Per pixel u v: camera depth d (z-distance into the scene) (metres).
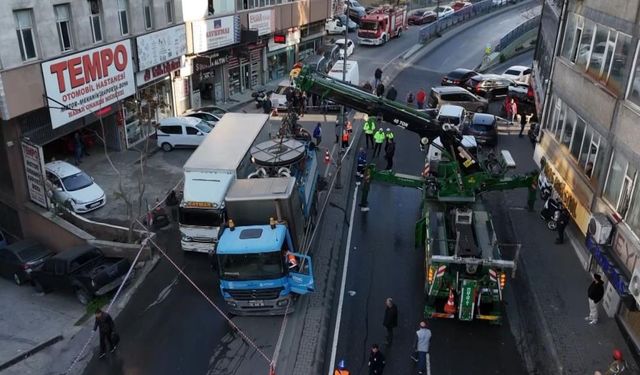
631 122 15.09
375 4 70.38
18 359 15.72
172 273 19.47
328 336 15.97
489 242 16.20
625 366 13.98
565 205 19.95
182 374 14.78
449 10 67.19
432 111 31.95
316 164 23.06
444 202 18.17
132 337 16.30
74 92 23.44
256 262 16.03
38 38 21.61
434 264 15.41
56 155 28.31
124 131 29.41
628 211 15.14
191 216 19.48
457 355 15.12
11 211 23.52
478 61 49.69
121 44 26.48
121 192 21.58
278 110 35.44
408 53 51.47
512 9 73.31
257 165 20.03
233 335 16.22
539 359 14.98
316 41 50.31
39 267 19.94
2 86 19.97
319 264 19.33
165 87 32.62
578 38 20.12
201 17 33.44
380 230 21.70
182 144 29.56
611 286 16.30
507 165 21.53
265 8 40.12
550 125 23.05
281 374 14.56
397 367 14.75
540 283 18.00
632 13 15.43
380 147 29.11
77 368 15.23
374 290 17.97
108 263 19.44
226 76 38.31
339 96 18.22
